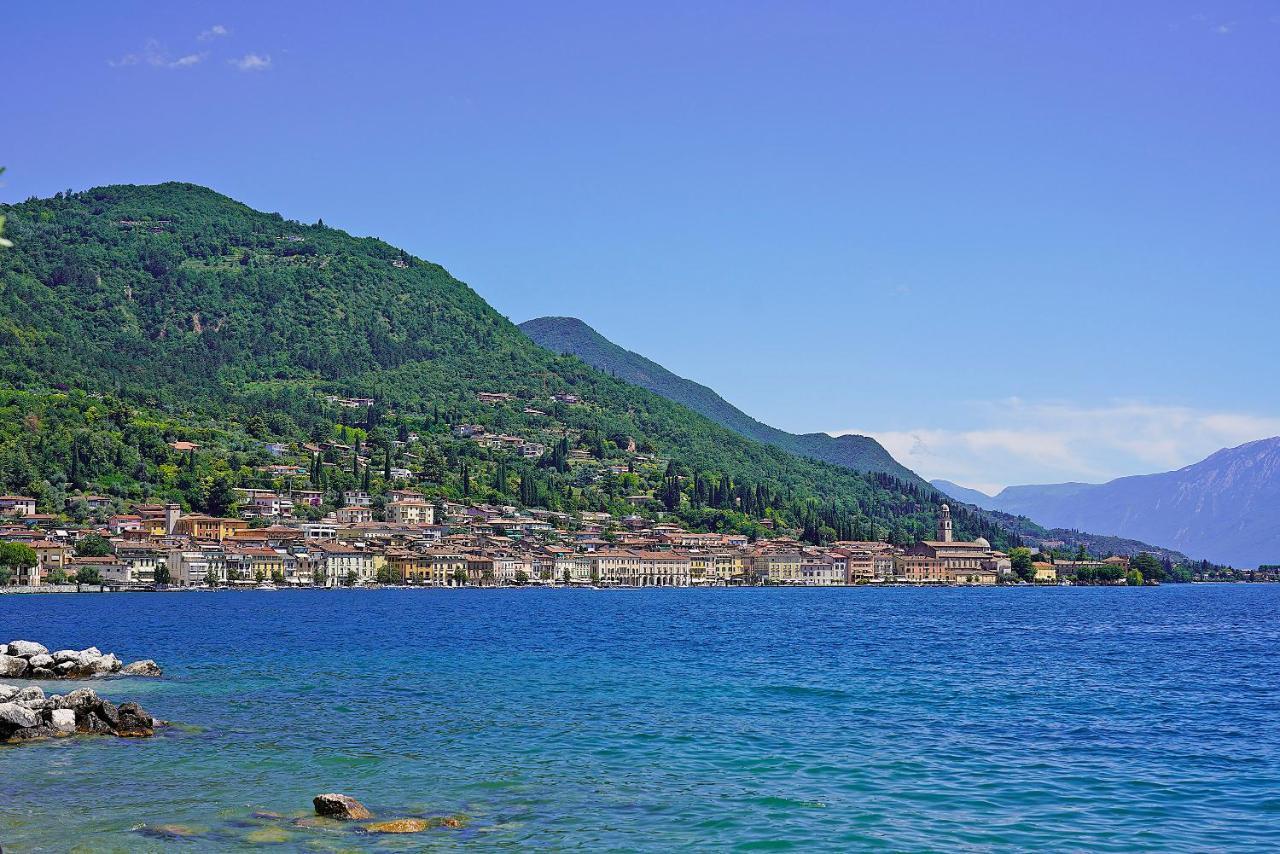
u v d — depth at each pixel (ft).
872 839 183.32
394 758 239.71
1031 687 364.99
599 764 235.20
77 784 215.10
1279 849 178.29
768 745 255.91
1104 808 201.36
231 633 615.57
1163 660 468.75
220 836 181.68
